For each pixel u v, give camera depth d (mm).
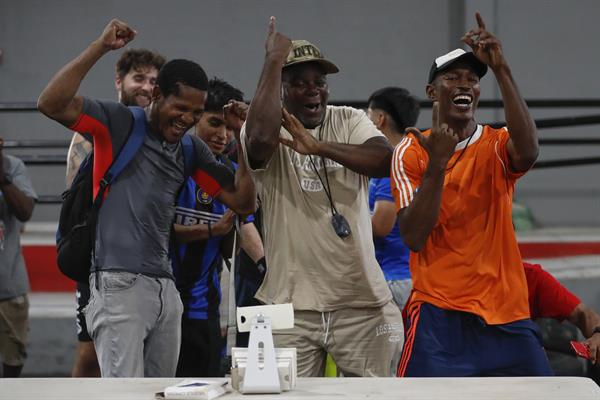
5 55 10289
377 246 5062
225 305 4891
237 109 4086
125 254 3762
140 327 3748
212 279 4562
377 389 2836
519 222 10070
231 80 10477
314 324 3906
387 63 10625
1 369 6684
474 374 3533
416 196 3484
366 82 10625
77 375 4934
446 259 3592
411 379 2949
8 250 5852
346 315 3922
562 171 10602
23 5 10281
